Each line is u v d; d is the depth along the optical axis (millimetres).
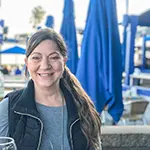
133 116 6277
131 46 6238
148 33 10789
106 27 3326
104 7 3340
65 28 4117
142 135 2930
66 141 1608
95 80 3273
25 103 1566
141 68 11664
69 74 1832
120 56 3346
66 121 1644
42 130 1562
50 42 1579
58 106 1670
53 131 1599
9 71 16344
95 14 3338
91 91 3273
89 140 1678
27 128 1542
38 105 1639
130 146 2918
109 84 3260
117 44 3336
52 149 1568
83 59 3342
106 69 3279
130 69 6383
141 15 7320
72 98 1718
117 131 2934
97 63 3305
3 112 1574
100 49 3305
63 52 1629
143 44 11648
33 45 1567
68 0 4137
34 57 1570
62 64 1625
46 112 1630
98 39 3309
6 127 1552
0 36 10117
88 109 1737
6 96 1684
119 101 3312
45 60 1564
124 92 7293
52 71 1591
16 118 1555
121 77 3340
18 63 18938
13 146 1253
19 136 1526
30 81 1674
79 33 6555
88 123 1688
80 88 1816
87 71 3330
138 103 6289
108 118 4742
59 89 1736
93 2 3344
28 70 1634
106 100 3283
